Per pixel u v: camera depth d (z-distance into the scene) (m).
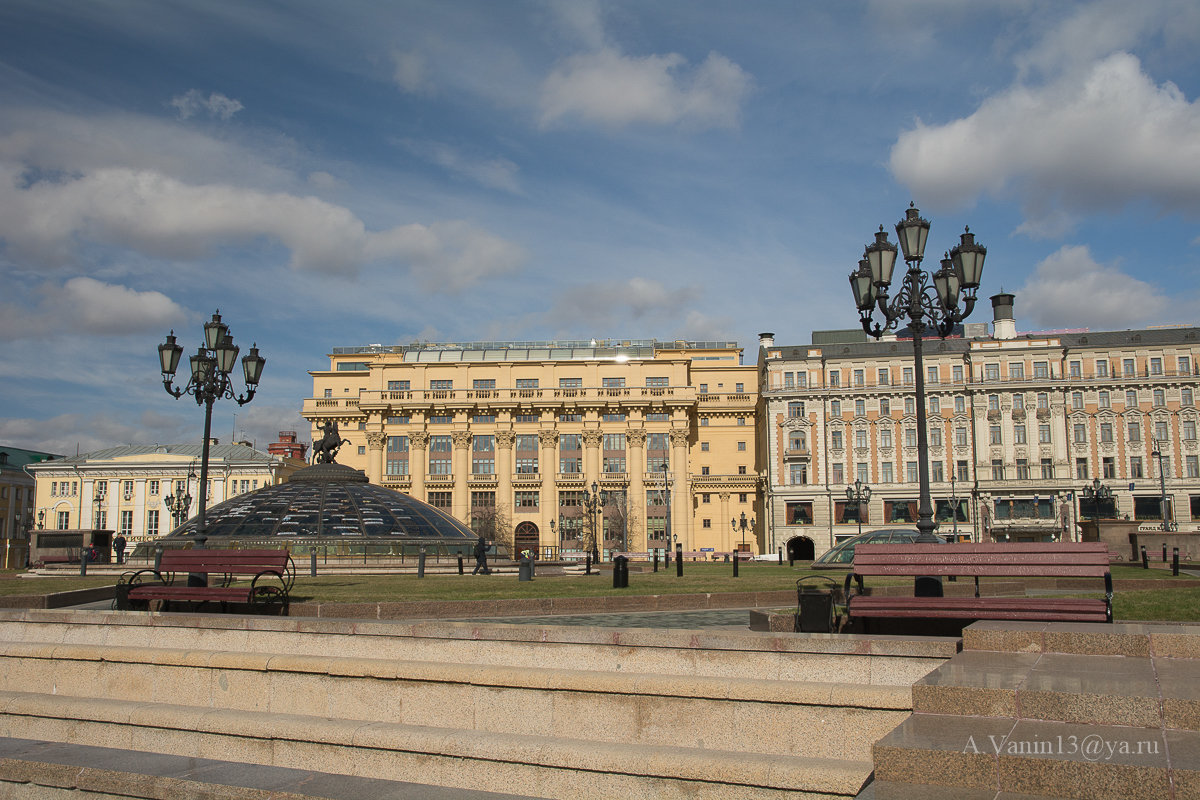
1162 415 77.00
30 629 13.06
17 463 103.56
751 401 95.00
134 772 9.62
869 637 9.44
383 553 40.47
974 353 80.31
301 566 36.47
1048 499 77.56
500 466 93.06
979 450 79.06
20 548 94.38
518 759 9.09
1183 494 75.56
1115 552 42.56
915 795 6.10
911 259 16.84
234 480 92.94
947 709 7.21
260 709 10.94
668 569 47.28
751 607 20.69
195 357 24.05
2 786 10.02
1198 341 77.81
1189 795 5.66
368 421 94.00
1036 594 19.34
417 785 9.30
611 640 10.27
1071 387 78.38
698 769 8.41
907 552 11.18
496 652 10.70
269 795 8.88
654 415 93.19
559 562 47.12
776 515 82.56
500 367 96.12
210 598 14.03
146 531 92.38
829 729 8.62
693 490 93.62
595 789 8.80
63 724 11.18
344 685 10.60
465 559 40.31
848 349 85.06
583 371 95.56
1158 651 8.41
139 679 11.59
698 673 9.84
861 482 79.06
